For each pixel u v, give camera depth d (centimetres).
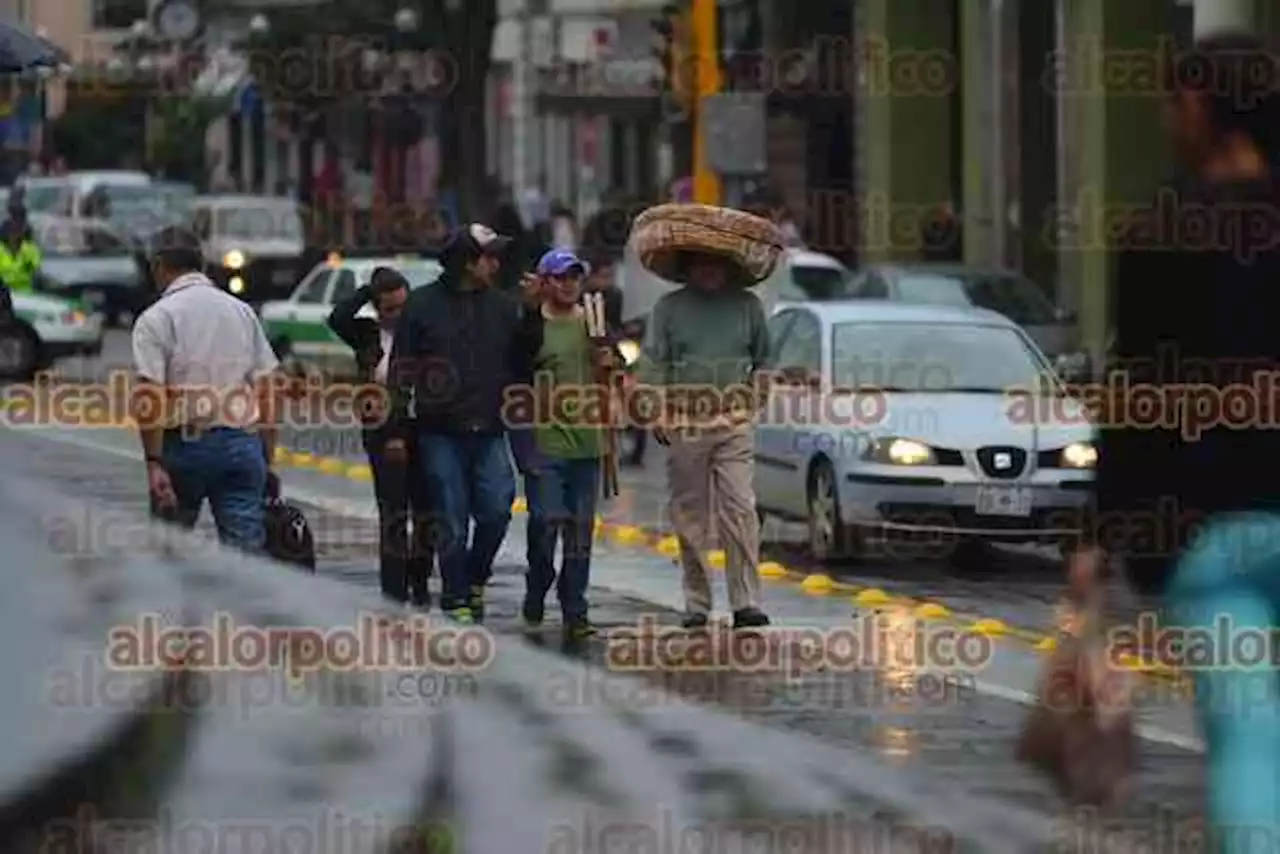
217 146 13300
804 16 10281
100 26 13475
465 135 10894
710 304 3503
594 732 871
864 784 892
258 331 3186
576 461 3503
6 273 8881
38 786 712
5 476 982
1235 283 1611
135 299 9462
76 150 13838
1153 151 8169
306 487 5662
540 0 12269
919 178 9738
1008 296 7406
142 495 3422
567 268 3500
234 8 13150
